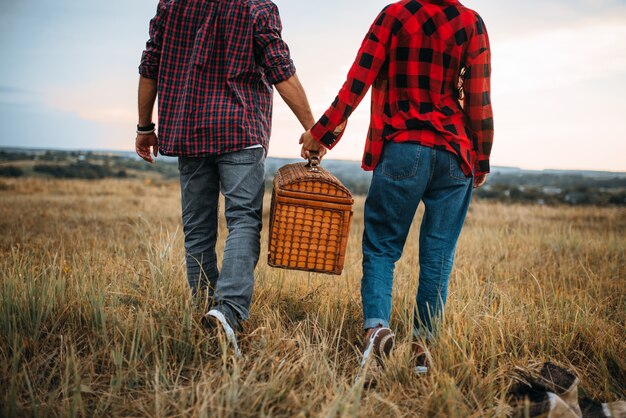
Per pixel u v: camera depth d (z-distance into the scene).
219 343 2.35
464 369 2.31
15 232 6.19
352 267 4.55
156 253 3.68
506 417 2.05
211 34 2.56
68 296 2.90
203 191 2.78
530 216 11.15
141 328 2.41
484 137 2.57
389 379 2.29
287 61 2.59
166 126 2.65
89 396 2.12
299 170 2.76
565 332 2.89
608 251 5.71
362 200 17.30
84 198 14.13
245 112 2.58
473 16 2.47
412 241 6.80
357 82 2.47
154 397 2.04
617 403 2.18
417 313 2.59
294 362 2.36
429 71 2.44
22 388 2.09
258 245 2.68
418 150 2.44
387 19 2.45
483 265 5.06
